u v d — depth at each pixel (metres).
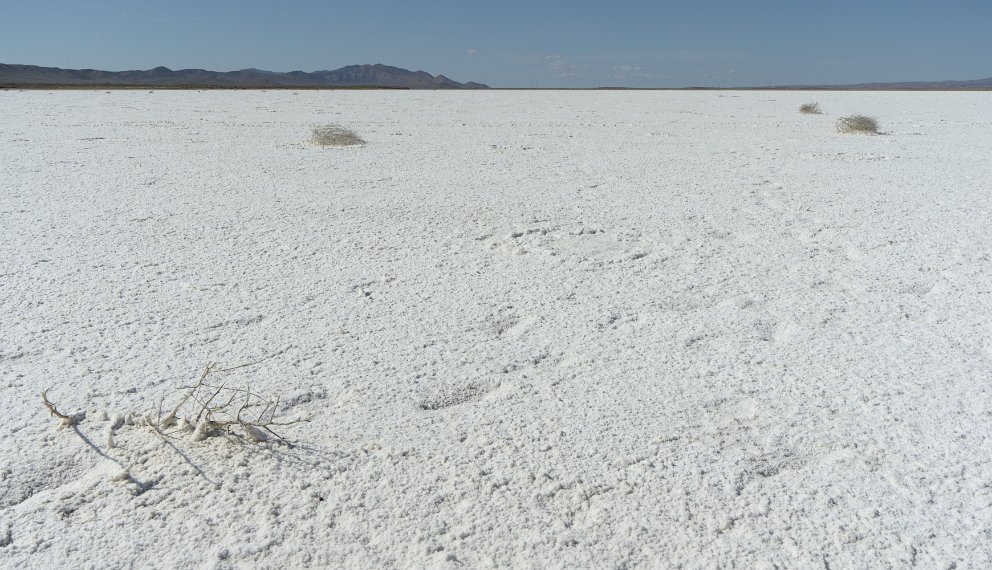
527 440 2.13
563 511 1.81
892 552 1.66
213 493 1.86
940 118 16.30
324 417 2.26
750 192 6.26
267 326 3.03
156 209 5.37
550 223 5.03
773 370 2.62
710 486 1.91
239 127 12.98
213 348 2.79
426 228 4.85
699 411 2.32
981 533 1.72
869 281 3.67
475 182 6.80
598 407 2.34
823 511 1.81
